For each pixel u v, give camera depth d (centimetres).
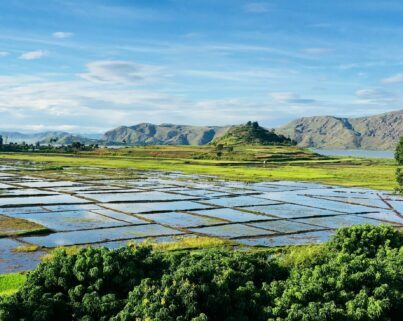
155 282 1889
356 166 18825
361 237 2742
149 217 5678
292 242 4584
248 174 13075
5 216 5416
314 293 1908
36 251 3894
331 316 1759
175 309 1711
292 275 2181
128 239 4431
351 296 1942
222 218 5766
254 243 4466
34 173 11425
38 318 1758
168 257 2255
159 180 10694
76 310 1839
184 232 4856
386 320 1833
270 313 1819
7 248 3978
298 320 1748
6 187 8306
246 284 1973
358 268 2150
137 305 1744
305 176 12794
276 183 10931
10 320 1734
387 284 2019
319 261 2389
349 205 7469
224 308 1806
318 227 5409
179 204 6894
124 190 8431
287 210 6700
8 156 19388
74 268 1986
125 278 1984
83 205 6488
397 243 2733
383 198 8512
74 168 13638
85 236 4519
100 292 1944
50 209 6075
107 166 14875
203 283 1861
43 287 1967
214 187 9525
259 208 6806
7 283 2819
